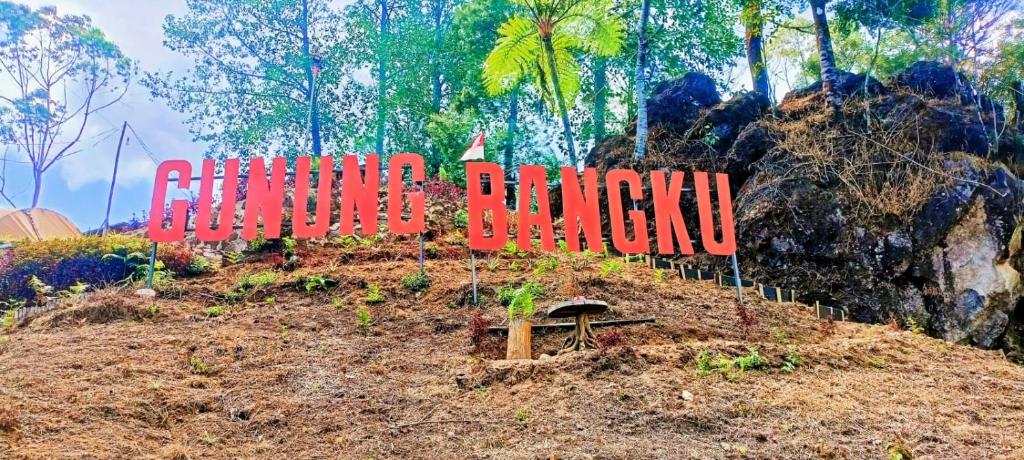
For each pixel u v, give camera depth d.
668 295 10.23
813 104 14.90
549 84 20.20
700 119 15.83
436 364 7.29
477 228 10.16
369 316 9.15
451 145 20.66
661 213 10.62
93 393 5.91
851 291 11.38
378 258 12.14
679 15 21.17
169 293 10.09
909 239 11.38
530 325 7.89
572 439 5.23
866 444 5.27
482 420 5.71
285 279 10.62
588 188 10.80
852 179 12.23
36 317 9.27
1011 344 11.07
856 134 13.06
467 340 8.23
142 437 5.24
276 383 6.64
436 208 15.38
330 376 6.87
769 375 6.84
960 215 11.35
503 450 5.11
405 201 15.65
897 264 11.31
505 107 24.64
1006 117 14.91
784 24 19.67
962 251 11.23
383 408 6.04
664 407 5.81
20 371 6.45
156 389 6.17
